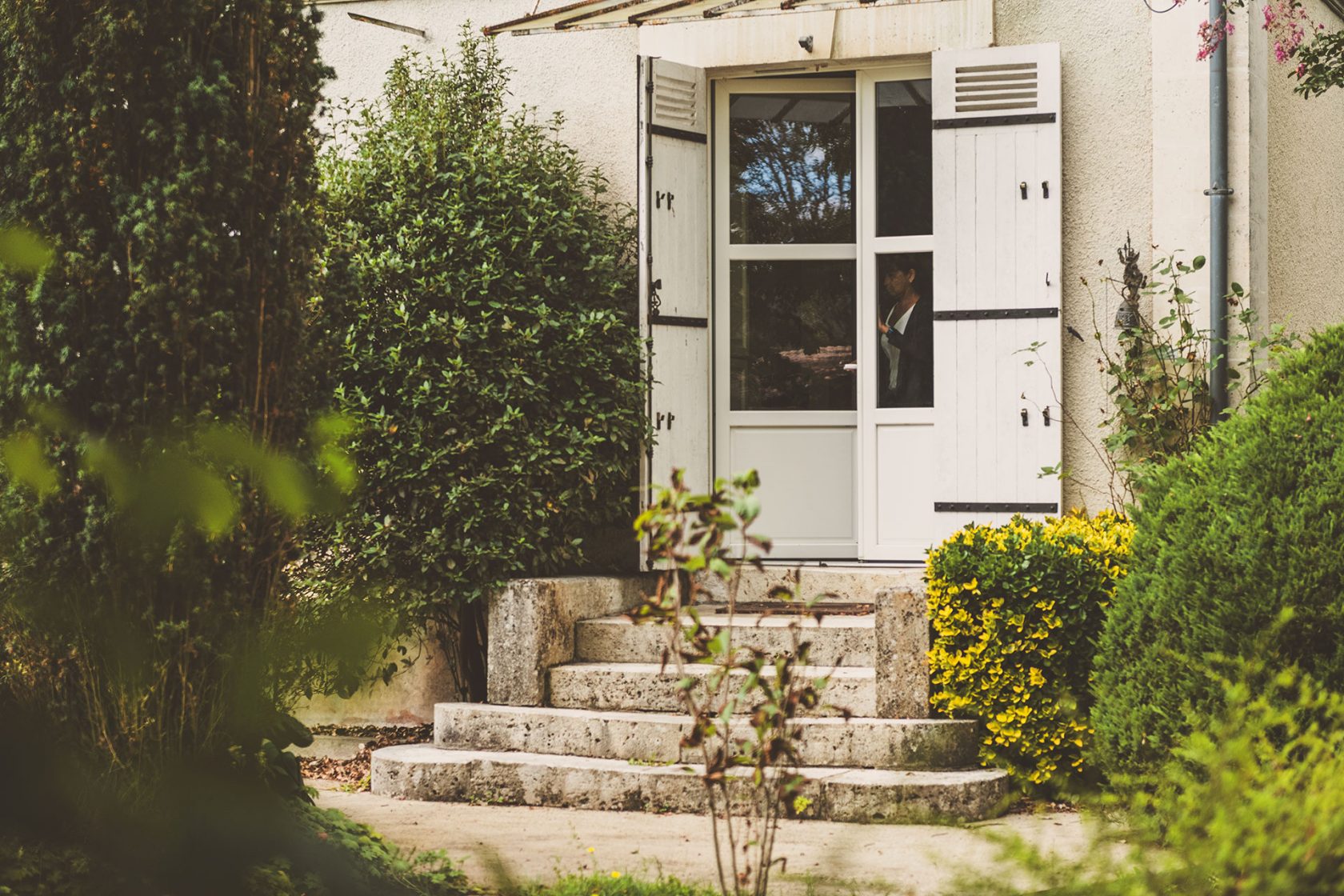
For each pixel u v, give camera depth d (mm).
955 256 7559
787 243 8109
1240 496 4848
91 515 3711
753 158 8125
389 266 7023
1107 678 5156
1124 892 3135
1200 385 7145
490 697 6773
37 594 3773
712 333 8086
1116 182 7480
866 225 7957
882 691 6168
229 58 4168
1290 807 3082
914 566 7758
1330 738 3562
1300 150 8445
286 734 4383
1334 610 4578
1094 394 7488
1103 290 7484
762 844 3789
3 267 3129
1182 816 3227
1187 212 7340
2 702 3992
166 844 3842
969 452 7531
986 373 7512
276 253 4207
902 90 7922
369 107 8195
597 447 7301
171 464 2969
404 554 6809
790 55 7773
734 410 8125
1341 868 3035
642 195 7516
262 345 4148
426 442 6941
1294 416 4918
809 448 8086
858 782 5754
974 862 4891
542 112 8203
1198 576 4848
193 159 4059
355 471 3066
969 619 6031
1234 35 7293
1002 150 7500
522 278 7148
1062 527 6316
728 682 6488
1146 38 7434
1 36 4094
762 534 8062
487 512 6879
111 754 3895
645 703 6555
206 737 3957
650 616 3654
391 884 4441
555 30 7875
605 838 5488
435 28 8328
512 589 6758
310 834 4375
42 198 3994
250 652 3541
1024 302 7457
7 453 3207
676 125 7734
